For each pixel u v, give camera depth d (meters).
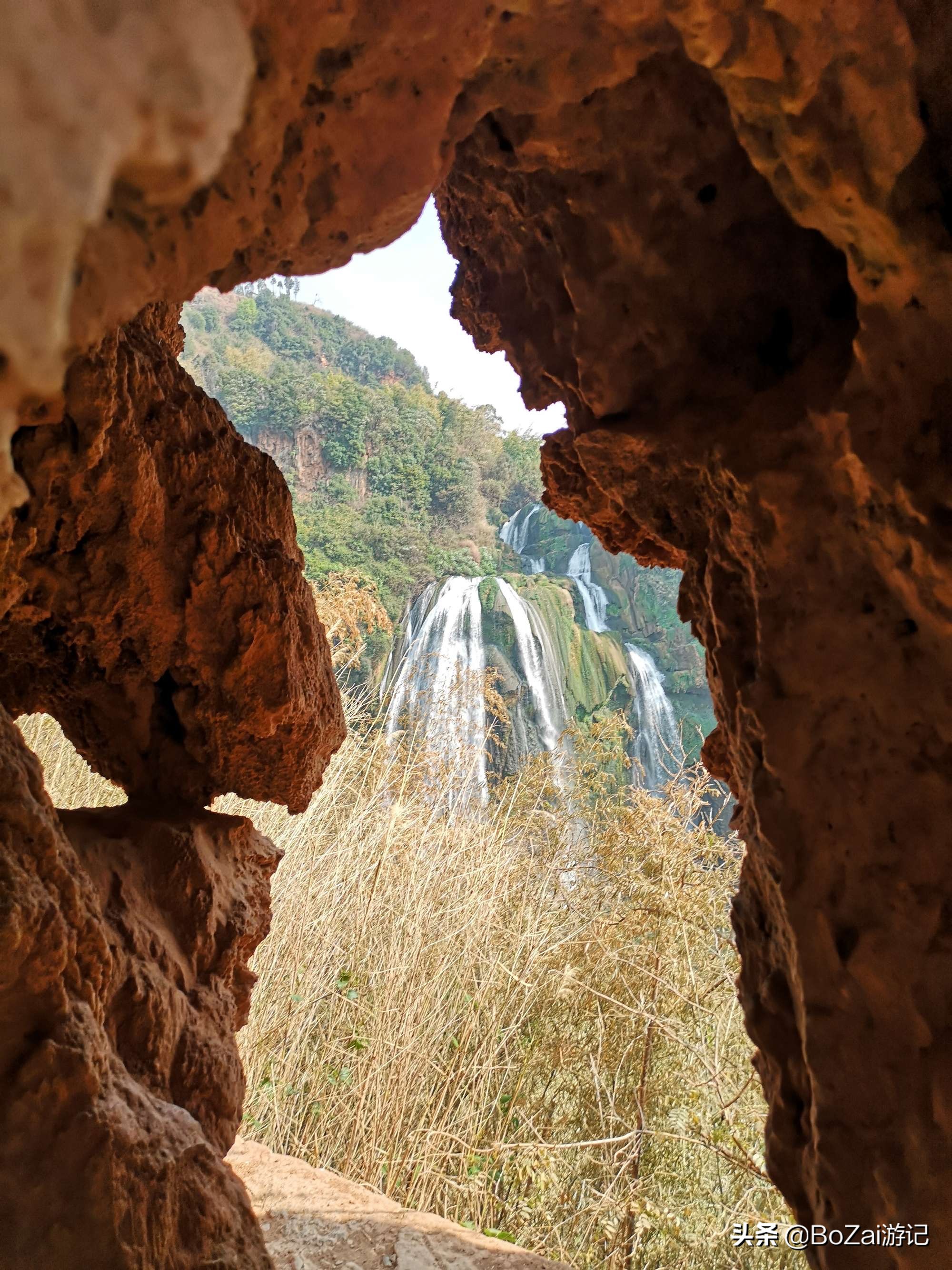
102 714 1.62
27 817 0.98
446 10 0.84
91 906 1.10
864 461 1.12
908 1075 1.16
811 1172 1.27
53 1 0.21
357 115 0.87
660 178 1.29
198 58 0.23
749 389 1.34
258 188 0.81
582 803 4.04
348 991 3.30
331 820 3.89
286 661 1.52
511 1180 2.90
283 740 1.61
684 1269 2.79
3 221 0.20
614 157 1.29
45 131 0.20
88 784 3.81
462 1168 2.86
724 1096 2.97
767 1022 1.39
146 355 1.40
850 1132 1.19
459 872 3.65
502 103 1.11
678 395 1.39
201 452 1.43
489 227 1.62
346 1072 3.13
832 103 0.97
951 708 1.12
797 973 1.25
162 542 1.39
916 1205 1.13
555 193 1.40
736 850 3.38
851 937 1.21
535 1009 3.33
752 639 1.36
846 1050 1.20
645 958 3.17
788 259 1.31
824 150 0.99
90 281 0.61
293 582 1.54
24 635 1.44
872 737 1.19
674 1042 3.11
